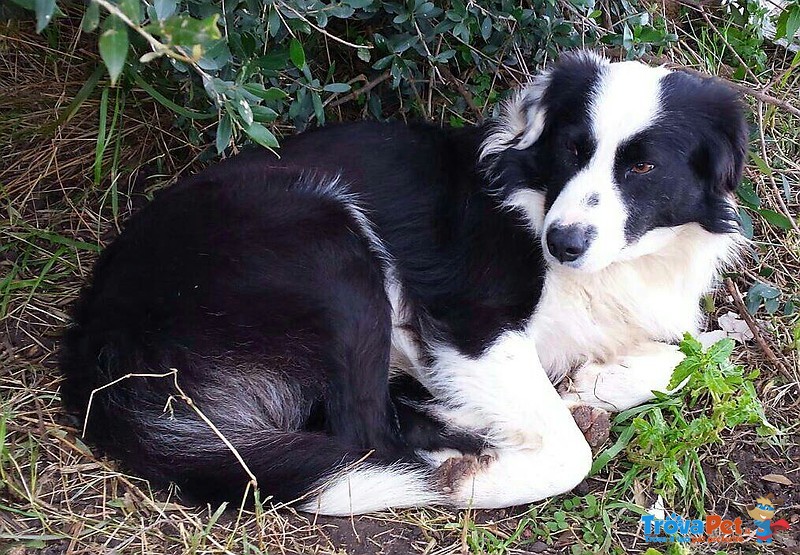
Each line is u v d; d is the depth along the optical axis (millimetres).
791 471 1178
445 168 1255
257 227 1137
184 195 1167
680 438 1136
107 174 1416
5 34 1430
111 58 835
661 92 1134
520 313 1194
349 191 1212
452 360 1187
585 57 1195
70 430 1127
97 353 1104
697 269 1229
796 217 1440
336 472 1082
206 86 1021
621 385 1212
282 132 1424
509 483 1107
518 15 1377
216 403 1098
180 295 1104
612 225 1114
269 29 1183
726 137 1150
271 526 1067
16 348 1229
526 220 1196
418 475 1105
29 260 1332
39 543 1032
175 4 951
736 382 1118
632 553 1089
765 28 1689
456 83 1447
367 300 1146
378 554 1065
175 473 1075
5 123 1440
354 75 1478
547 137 1174
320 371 1118
